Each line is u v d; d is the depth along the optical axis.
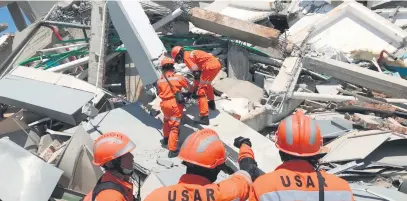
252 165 4.30
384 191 5.65
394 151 6.93
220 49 10.55
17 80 8.36
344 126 7.59
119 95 9.77
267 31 9.43
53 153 6.96
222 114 7.64
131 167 4.04
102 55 9.27
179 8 10.36
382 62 9.84
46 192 5.66
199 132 3.96
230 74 10.04
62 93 7.91
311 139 3.51
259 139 7.02
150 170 6.38
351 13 10.87
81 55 10.45
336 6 11.65
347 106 8.36
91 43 9.45
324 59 8.84
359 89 9.25
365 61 10.12
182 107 6.62
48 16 10.96
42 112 7.71
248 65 10.13
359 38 10.48
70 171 6.16
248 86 9.27
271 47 9.61
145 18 8.42
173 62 6.73
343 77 8.81
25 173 5.75
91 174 6.19
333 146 7.02
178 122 6.61
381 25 10.35
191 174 3.76
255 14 12.02
